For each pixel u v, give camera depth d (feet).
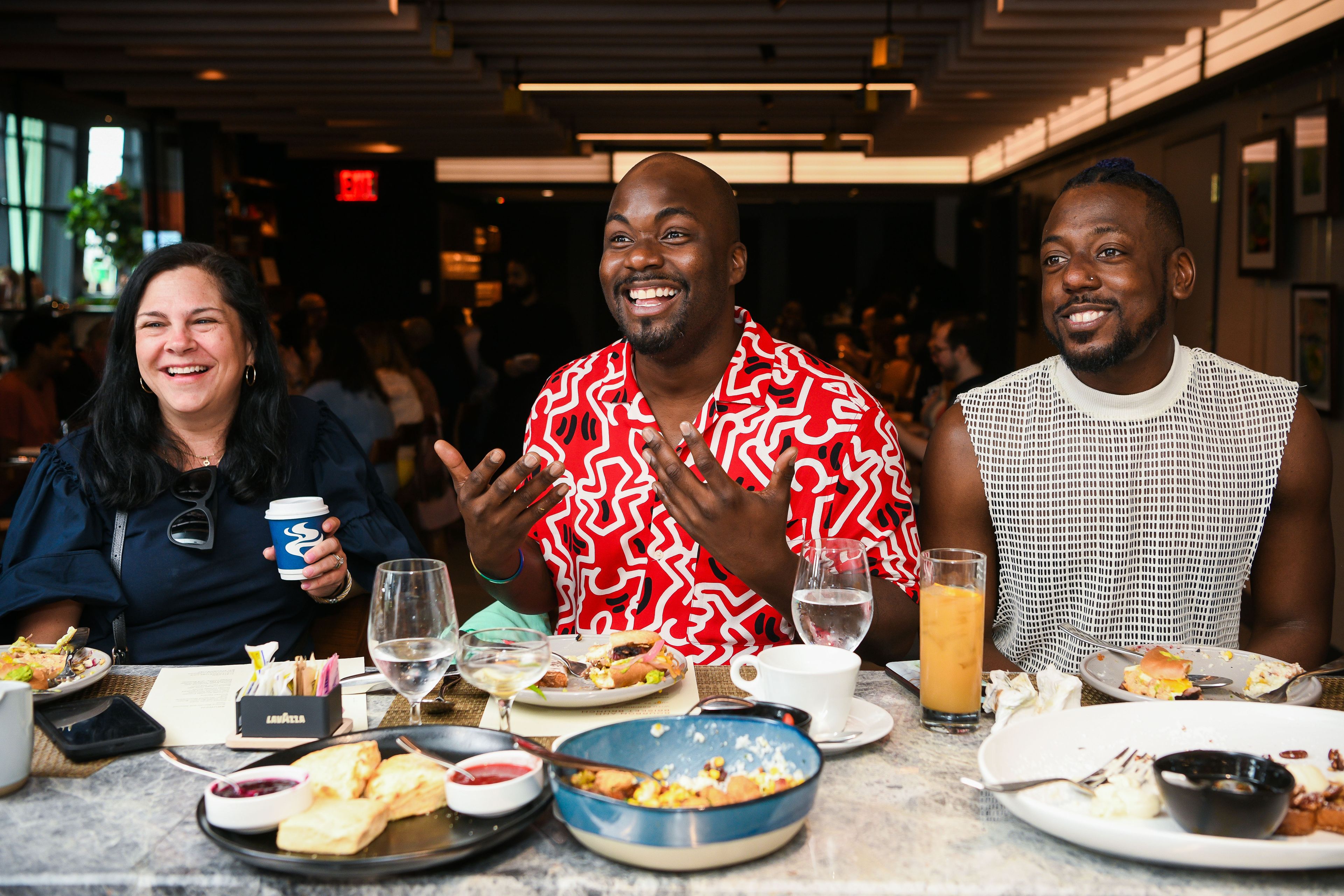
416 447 15.26
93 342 19.53
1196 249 19.56
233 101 23.36
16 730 3.33
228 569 5.63
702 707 3.64
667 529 5.35
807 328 42.04
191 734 3.89
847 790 3.36
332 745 3.45
